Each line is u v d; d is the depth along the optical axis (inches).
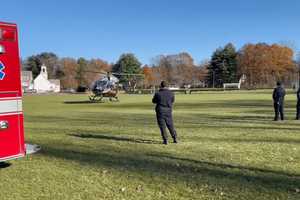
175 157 384.5
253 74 5580.7
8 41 307.6
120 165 350.6
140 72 5634.8
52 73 6269.7
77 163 361.1
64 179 305.4
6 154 306.8
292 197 252.1
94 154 406.6
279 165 343.3
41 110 1247.5
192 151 417.7
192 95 2573.8
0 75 301.7
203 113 985.5
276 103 754.2
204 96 2351.1
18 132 316.2
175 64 6476.4
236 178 299.6
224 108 1187.9
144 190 272.4
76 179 304.8
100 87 1934.1
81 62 5920.3
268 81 5565.9
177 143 476.1
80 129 649.6
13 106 311.9
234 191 266.1
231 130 603.5
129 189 275.6
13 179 307.3
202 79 6363.2
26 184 293.0
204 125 681.6
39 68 6289.4
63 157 390.9
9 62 308.5
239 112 1006.4
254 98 1961.1
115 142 492.4
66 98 2458.2
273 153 399.9
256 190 267.6
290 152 404.8
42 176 315.6
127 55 5541.3
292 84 5039.4
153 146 455.5
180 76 6363.2
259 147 437.7
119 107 1392.7
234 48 5689.0
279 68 5531.5
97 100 1998.0
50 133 596.1
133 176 310.0
